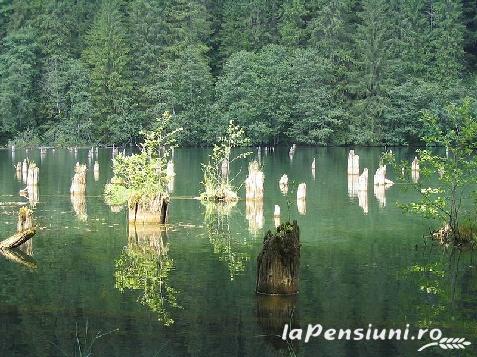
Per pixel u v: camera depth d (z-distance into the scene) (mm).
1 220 31391
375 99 97562
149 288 20000
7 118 96062
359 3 110125
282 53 98938
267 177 53656
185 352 15453
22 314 17797
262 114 95000
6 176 52969
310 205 37500
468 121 27797
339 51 100750
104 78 99250
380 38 99688
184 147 95938
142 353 15391
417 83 97500
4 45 102938
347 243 26609
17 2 105125
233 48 108562
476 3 109062
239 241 26750
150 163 31719
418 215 33656
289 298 19172
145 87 99250
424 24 103750
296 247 19656
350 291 19812
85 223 30766
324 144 96688
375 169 62438
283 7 109375
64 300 18906
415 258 24031
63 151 87938
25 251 24766
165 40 105938
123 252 24625
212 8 114750
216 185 41500
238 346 15812
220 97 98000
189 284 20453
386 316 17734
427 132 91438
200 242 26531
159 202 30609
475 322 17297
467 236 26422
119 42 101062
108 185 41719
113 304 18547
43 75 100125
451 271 22141
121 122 97250
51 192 42688
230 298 19094
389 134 96562
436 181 50125
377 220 32219
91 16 111688
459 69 100625
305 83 96000
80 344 15898
